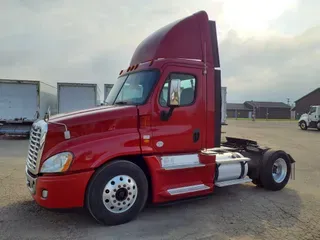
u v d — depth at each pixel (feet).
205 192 16.29
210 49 17.31
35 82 53.36
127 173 13.91
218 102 17.34
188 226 13.89
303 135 69.56
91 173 13.10
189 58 16.62
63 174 12.67
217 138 17.22
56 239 12.35
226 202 17.66
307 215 15.49
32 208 16.06
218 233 13.15
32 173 14.02
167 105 14.94
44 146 13.10
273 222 14.48
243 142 22.40
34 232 13.05
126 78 17.29
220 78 17.53
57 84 56.03
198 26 17.16
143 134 14.38
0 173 24.67
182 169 15.43
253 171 20.67
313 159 34.14
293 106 266.16
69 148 12.86
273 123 142.61
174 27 16.58
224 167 17.65
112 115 13.94
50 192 12.60
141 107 14.57
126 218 13.98
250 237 12.76
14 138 55.16
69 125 13.25
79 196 12.89
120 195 13.76
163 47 16.16
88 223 14.06
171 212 15.79
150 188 15.10
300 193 19.79
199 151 16.40
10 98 52.85
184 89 15.97
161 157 15.01
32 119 53.42
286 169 21.01
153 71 15.44
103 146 13.34
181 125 15.69
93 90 57.31
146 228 13.58
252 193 19.69
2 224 13.91
